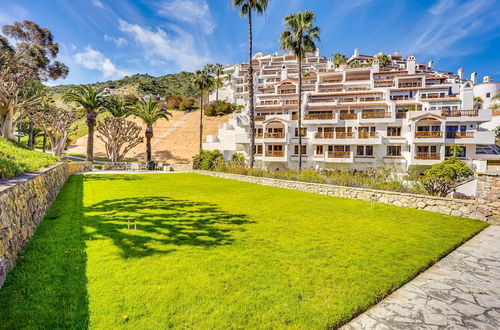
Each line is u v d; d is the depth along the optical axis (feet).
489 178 30.73
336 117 106.22
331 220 29.25
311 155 109.91
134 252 17.97
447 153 93.56
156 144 191.01
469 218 31.48
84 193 44.75
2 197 14.62
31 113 98.02
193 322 10.91
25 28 83.15
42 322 10.53
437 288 15.16
